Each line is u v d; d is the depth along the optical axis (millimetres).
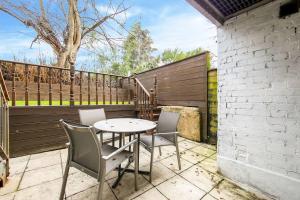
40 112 2693
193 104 3787
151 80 5461
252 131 1712
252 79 1698
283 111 1479
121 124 1975
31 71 4324
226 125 1965
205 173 2076
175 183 1836
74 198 1536
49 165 2221
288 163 1456
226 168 1960
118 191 1665
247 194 1666
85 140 1225
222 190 1725
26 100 2609
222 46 1991
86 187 1722
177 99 4309
